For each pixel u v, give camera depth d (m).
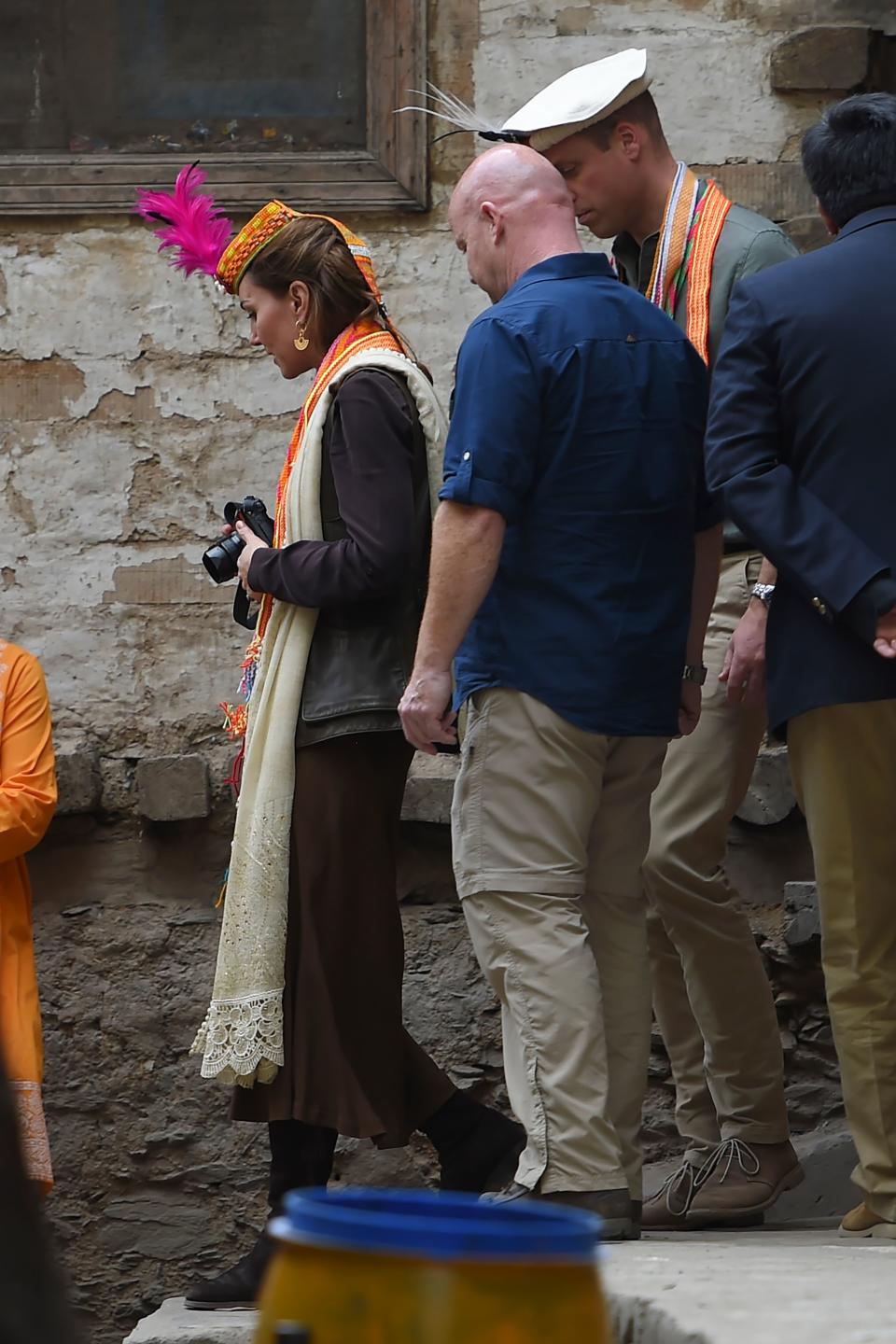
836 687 7.75
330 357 9.20
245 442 13.62
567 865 8.19
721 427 7.98
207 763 13.07
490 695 8.26
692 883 9.65
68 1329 1.95
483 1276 2.63
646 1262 6.56
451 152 13.76
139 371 13.70
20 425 13.70
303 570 8.69
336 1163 12.48
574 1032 8.02
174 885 13.05
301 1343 2.66
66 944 12.97
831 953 8.12
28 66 13.94
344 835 8.73
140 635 13.54
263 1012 8.52
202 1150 12.68
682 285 9.71
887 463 7.77
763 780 12.24
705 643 9.87
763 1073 9.83
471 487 7.91
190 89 13.90
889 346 7.82
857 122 8.25
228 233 9.88
